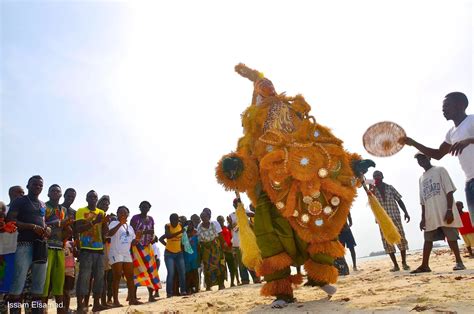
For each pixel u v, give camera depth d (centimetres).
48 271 602
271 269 463
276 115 514
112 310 714
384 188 972
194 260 1197
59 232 629
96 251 742
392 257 957
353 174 501
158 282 1010
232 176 469
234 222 1262
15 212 546
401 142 494
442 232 768
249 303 565
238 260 1244
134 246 995
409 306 366
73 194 756
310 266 484
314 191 465
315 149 482
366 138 498
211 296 802
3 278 573
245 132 519
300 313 399
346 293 521
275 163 470
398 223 957
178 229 1096
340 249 477
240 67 581
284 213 464
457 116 480
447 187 753
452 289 445
